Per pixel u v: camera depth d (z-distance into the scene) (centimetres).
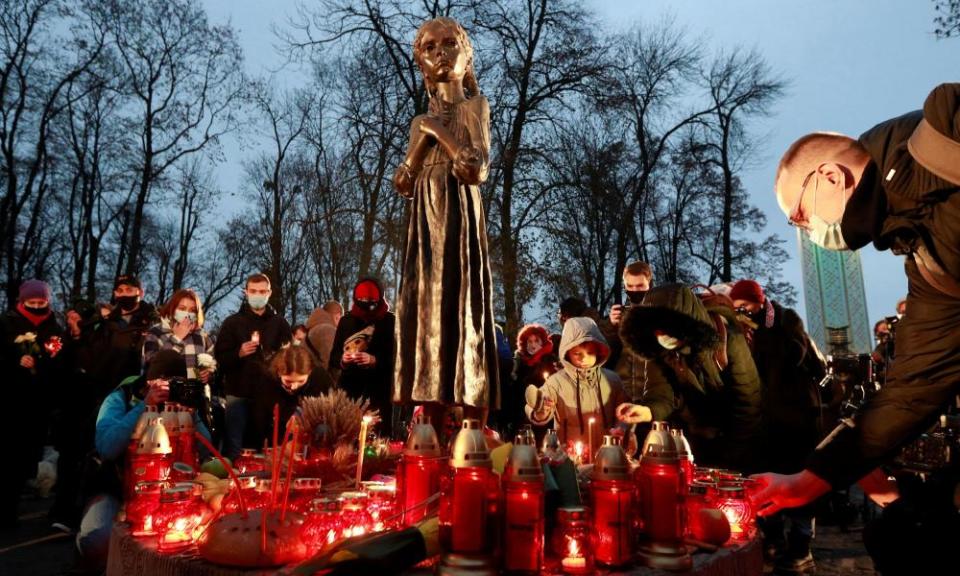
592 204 1925
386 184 1808
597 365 404
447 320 273
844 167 176
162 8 2380
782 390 443
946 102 151
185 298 593
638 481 191
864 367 490
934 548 209
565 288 1769
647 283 551
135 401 367
